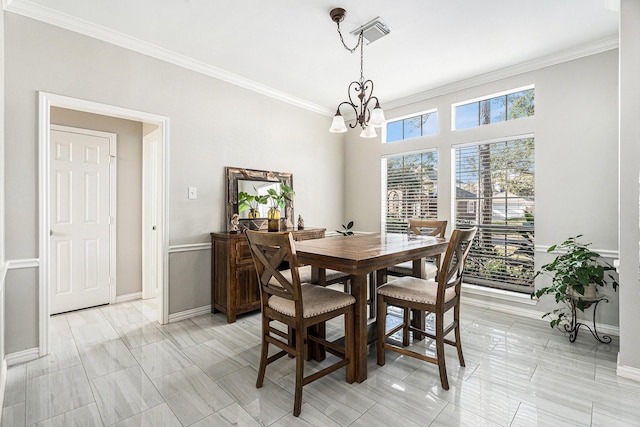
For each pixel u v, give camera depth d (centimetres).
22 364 217
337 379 201
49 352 234
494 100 337
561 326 286
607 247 267
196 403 176
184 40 269
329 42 271
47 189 230
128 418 163
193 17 236
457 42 270
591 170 274
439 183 375
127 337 263
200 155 316
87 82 247
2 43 184
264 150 374
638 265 198
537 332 274
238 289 303
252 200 355
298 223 374
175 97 297
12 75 216
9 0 209
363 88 248
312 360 228
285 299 185
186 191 306
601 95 269
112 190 355
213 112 326
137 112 273
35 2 218
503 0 213
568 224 286
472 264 353
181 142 302
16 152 218
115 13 231
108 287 353
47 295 230
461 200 361
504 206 330
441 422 160
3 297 192
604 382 196
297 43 272
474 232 206
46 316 230
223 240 306
